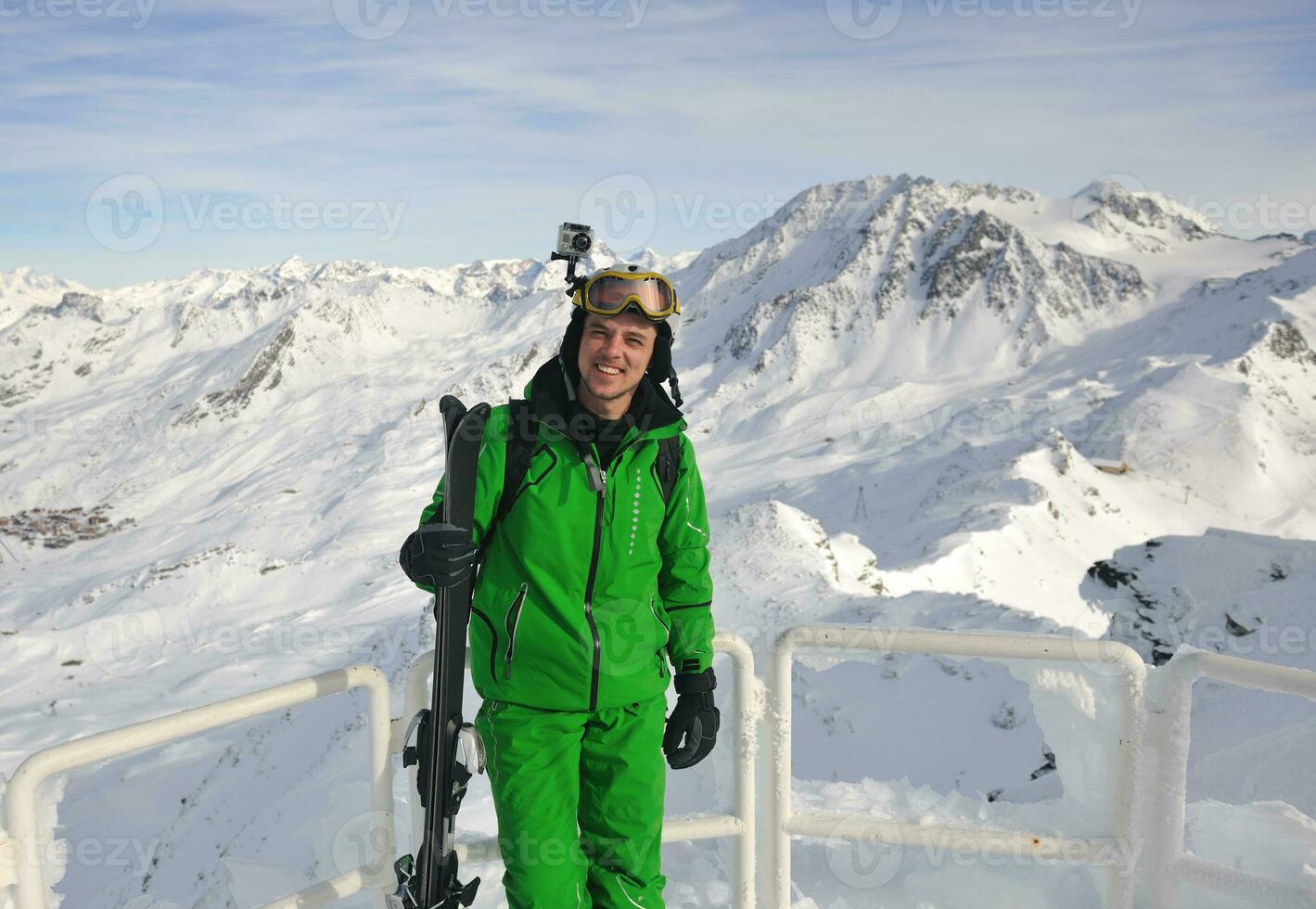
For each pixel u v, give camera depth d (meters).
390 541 135.50
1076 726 2.28
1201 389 150.12
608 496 1.98
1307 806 3.36
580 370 2.00
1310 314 196.12
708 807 3.40
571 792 2.07
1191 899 2.48
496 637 2.01
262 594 101.69
